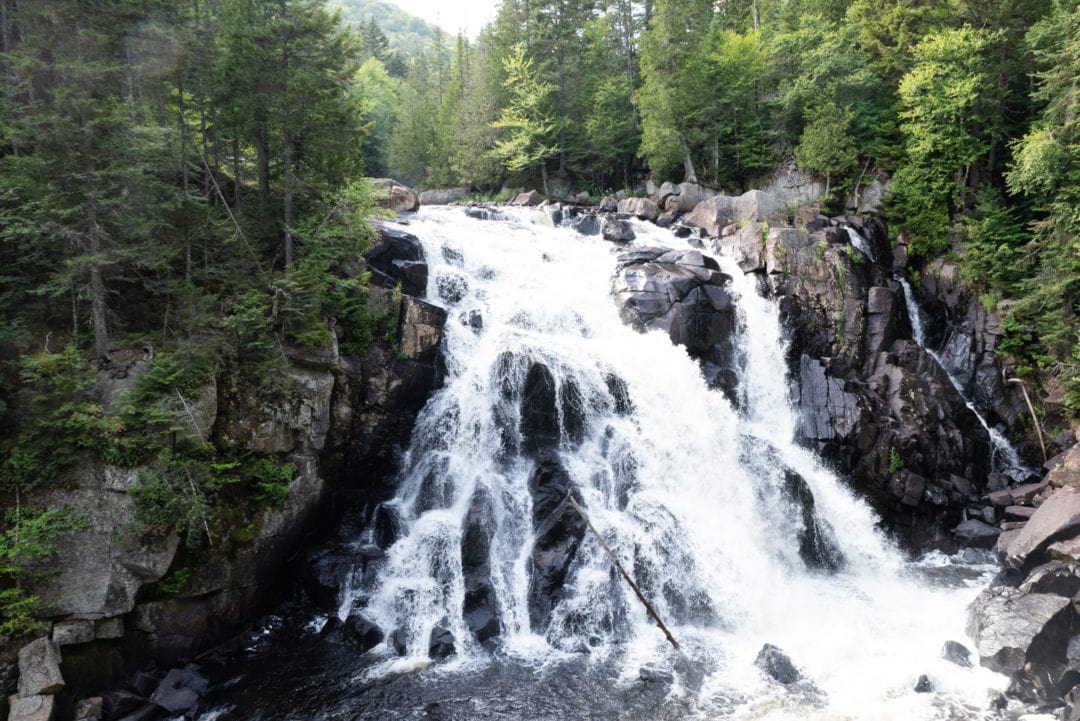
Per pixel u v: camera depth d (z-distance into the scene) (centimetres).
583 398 2400
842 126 4109
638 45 5681
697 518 2203
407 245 2825
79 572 1538
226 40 2194
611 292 3044
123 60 1919
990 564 2494
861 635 1884
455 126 6278
